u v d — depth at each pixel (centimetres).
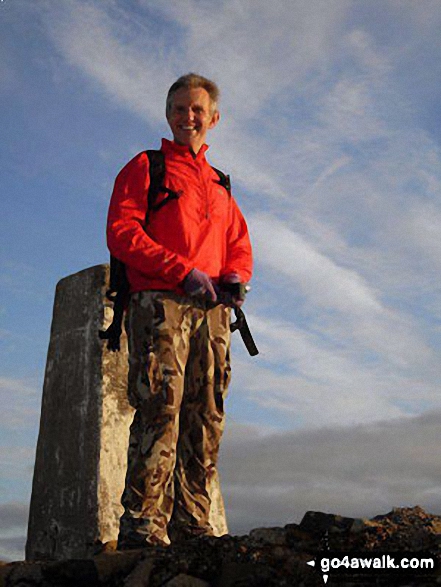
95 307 393
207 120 288
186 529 270
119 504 368
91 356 387
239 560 224
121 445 377
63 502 375
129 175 278
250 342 289
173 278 262
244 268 290
